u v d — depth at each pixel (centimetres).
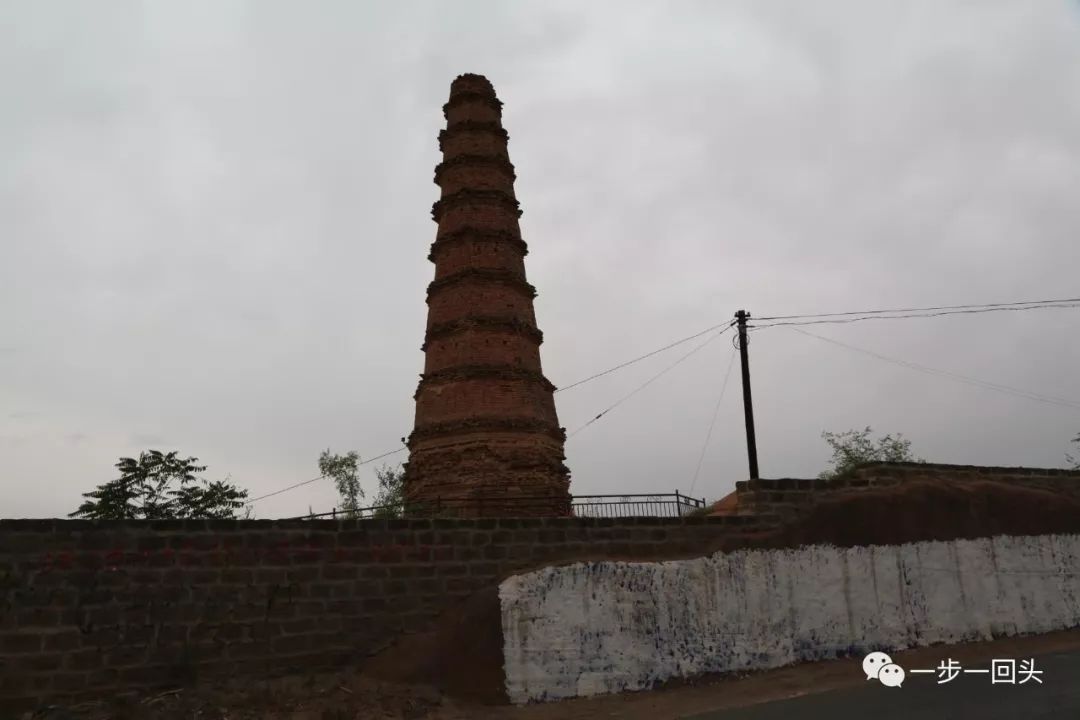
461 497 2423
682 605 1486
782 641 1531
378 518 1442
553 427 2647
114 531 1258
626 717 1253
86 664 1188
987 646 1639
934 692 1273
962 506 1784
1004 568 1761
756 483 1681
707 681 1440
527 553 1519
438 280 2772
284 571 1349
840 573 1622
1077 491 2059
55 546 1216
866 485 1805
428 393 2623
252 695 1204
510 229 2886
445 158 3012
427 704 1240
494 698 1305
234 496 3111
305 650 1329
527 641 1366
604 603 1436
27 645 1162
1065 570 1823
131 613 1234
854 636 1582
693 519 1616
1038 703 1148
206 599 1285
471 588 1466
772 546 1603
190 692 1202
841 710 1191
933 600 1672
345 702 1209
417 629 1413
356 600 1385
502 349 2641
